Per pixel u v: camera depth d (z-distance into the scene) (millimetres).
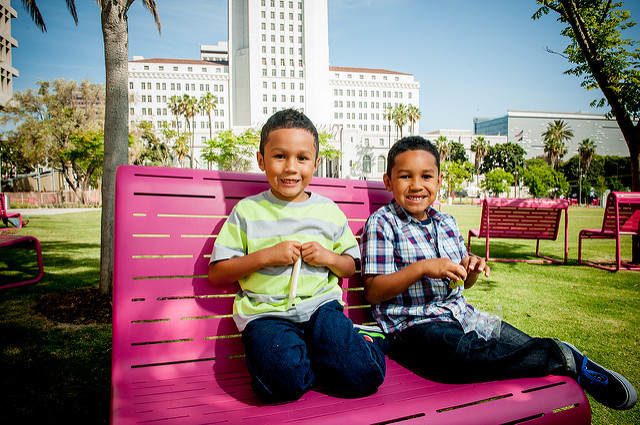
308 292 1550
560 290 4520
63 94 34594
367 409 1144
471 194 72125
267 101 79000
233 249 1533
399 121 67312
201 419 1088
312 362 1359
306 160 1590
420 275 1565
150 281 1551
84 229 11352
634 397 1295
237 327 1603
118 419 1082
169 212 1630
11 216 8039
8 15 37094
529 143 115562
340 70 85750
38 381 2273
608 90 6391
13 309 3629
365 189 2041
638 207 5980
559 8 6656
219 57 111688
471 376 1415
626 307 3812
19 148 33875
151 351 1482
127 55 4078
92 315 3467
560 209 6293
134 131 38812
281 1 79312
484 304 3908
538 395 1265
